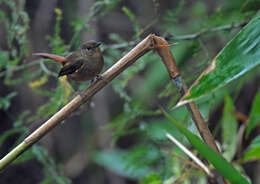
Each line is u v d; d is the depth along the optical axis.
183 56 7.66
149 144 7.17
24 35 7.05
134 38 7.19
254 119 5.39
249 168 10.19
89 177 12.95
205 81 3.52
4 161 3.98
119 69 4.09
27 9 10.47
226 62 3.54
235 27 6.24
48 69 7.32
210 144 3.91
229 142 6.48
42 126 3.99
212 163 3.73
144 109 7.20
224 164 3.67
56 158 12.68
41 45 10.38
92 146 12.79
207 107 5.96
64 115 4.01
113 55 7.18
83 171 12.97
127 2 12.35
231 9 6.71
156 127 6.96
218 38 8.10
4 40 9.12
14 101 10.73
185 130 3.68
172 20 6.79
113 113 12.83
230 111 6.57
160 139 6.66
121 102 12.94
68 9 10.66
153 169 9.66
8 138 10.88
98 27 11.66
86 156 12.78
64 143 12.99
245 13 6.07
